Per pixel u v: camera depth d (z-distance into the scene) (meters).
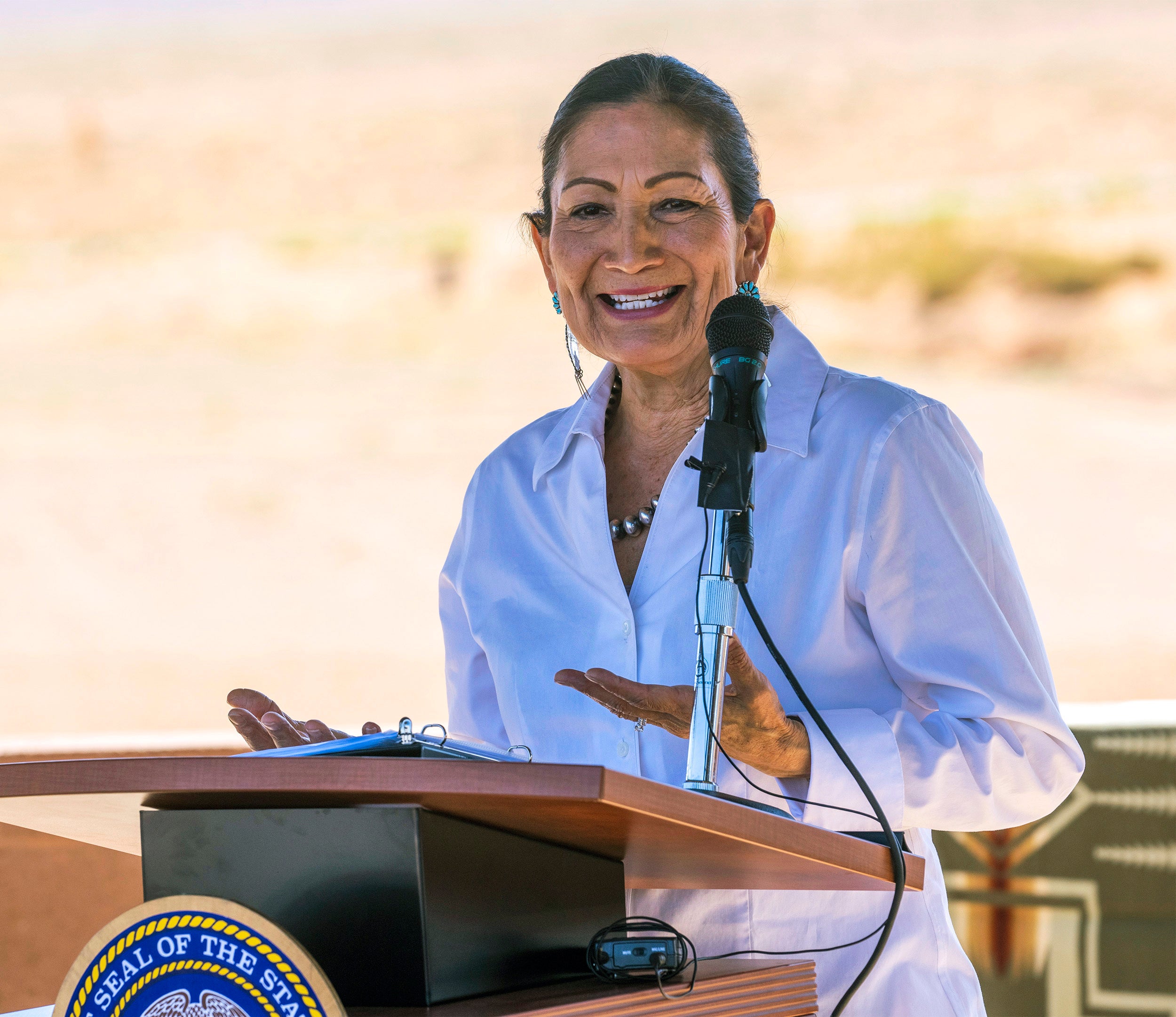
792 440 5.02
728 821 3.04
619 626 5.15
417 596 76.88
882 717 4.41
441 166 102.12
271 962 2.65
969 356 88.31
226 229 101.19
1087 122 92.75
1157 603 67.81
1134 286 87.69
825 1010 4.73
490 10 104.31
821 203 93.44
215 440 90.06
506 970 3.20
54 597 80.31
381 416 91.44
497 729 5.86
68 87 103.50
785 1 97.88
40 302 99.12
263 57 104.50
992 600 4.75
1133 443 80.06
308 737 4.02
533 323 96.75
